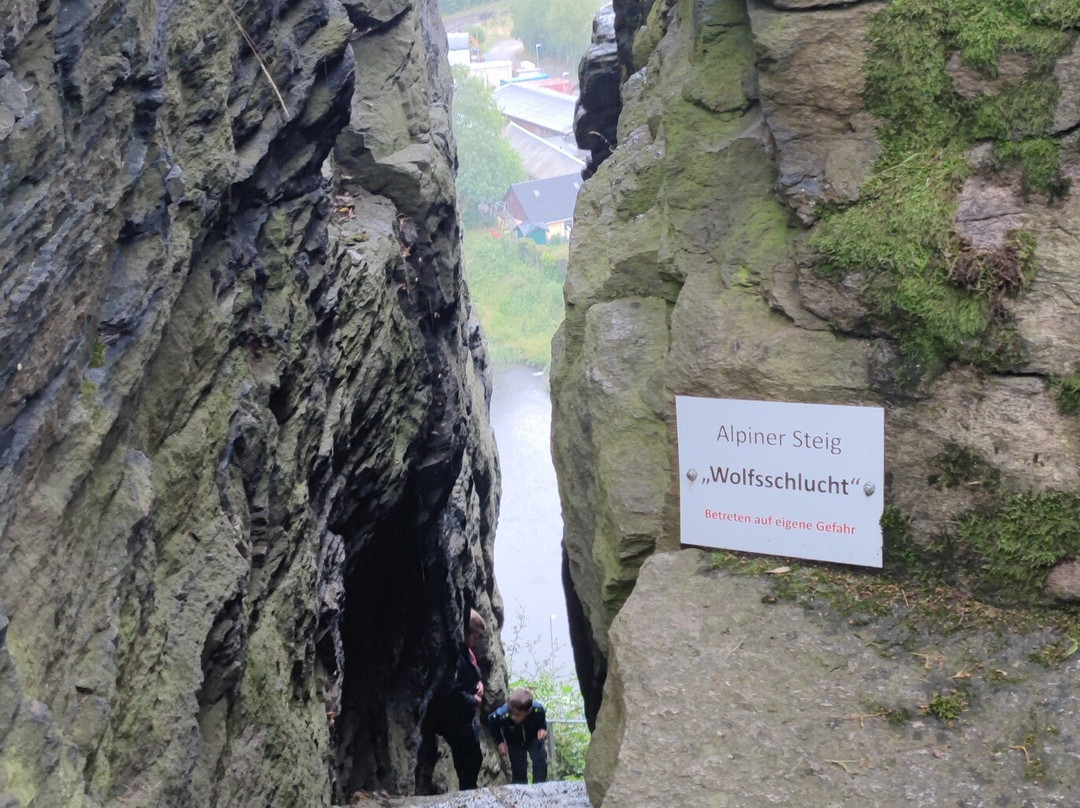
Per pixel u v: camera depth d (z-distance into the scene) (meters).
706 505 3.31
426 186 9.80
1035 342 2.86
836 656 2.84
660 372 3.77
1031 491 2.88
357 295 7.62
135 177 3.93
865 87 3.20
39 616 3.02
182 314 4.62
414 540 10.08
